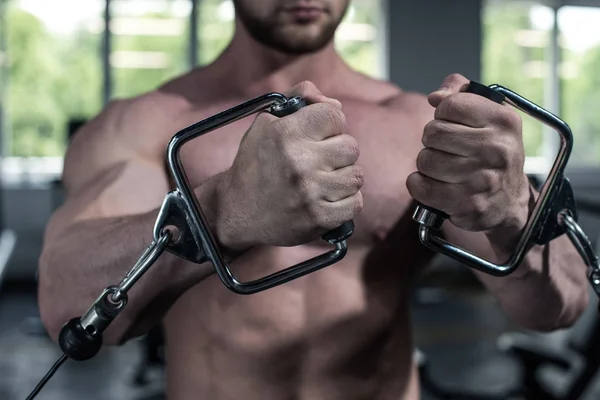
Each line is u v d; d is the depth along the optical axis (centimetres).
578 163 658
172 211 55
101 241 69
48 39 596
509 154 56
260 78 89
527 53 646
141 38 597
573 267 84
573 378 208
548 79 650
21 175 589
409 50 602
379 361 85
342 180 53
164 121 86
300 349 82
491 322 469
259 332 81
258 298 82
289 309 82
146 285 66
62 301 72
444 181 56
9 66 596
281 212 54
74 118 533
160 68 602
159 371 359
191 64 602
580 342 207
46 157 604
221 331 82
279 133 53
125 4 594
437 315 490
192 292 84
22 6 593
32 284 570
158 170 84
